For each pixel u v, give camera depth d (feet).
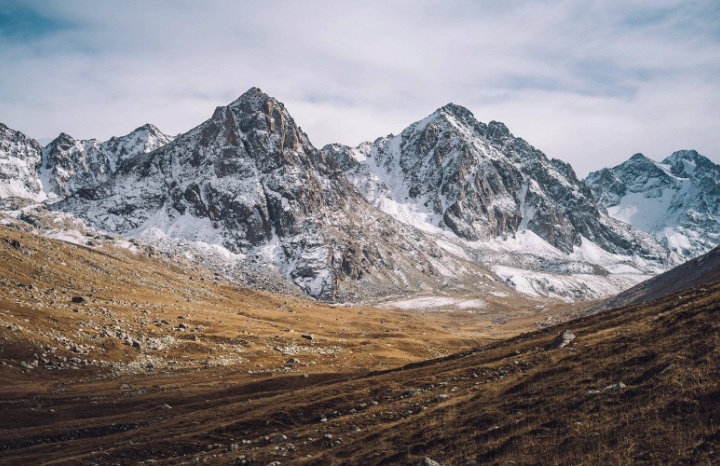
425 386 211.20
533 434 123.75
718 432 100.32
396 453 133.90
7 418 231.30
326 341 568.00
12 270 485.56
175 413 241.96
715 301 178.50
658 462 98.07
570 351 195.21
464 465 118.52
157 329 456.45
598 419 120.57
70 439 210.59
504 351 259.19
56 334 360.28
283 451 155.74
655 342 160.15
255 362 412.57
